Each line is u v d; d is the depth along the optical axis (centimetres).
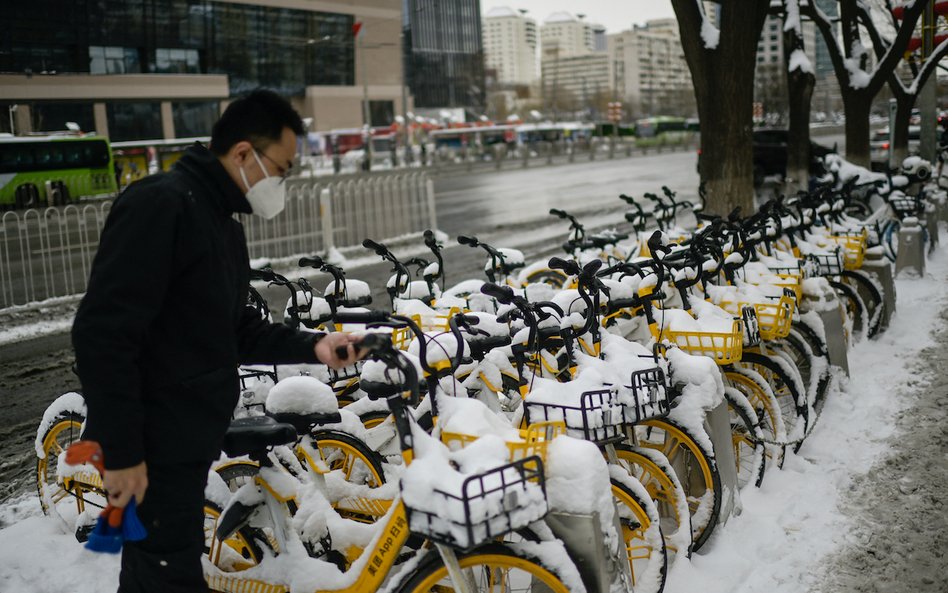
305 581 283
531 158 4956
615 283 425
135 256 221
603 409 293
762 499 437
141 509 239
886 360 680
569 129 6488
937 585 362
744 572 365
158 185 231
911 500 442
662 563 312
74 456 211
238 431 279
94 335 215
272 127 245
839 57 1530
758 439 429
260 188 248
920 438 523
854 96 1514
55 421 433
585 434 290
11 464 565
